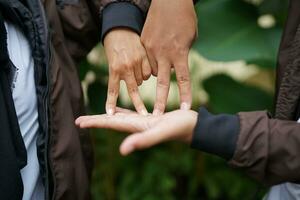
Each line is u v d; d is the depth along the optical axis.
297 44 0.95
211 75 1.62
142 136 0.71
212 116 0.78
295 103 0.95
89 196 1.01
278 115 0.97
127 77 0.99
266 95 1.58
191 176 1.85
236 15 1.46
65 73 1.01
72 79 1.02
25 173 0.95
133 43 1.00
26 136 0.95
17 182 0.88
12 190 0.88
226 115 0.79
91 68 1.67
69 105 0.97
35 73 0.96
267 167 0.78
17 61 0.95
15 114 0.90
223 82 1.59
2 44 0.89
